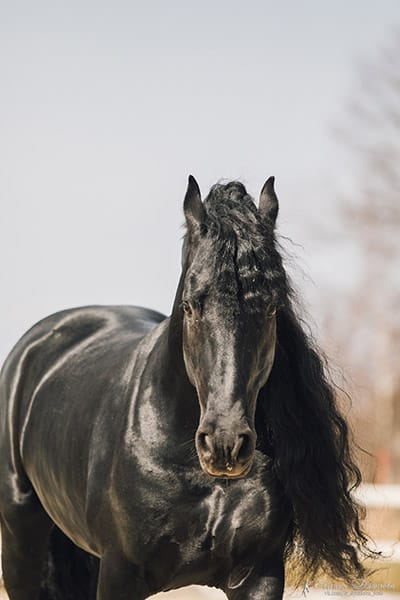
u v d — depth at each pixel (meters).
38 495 11.10
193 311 8.02
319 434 8.88
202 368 7.99
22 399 11.51
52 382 11.03
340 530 8.97
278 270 8.10
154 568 8.98
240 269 7.98
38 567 11.52
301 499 8.82
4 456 11.49
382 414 40.78
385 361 45.28
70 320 11.64
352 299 48.03
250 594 9.00
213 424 7.75
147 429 8.93
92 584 11.59
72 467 9.88
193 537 8.85
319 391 8.92
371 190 52.41
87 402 9.97
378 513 14.91
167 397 8.89
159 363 9.09
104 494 9.16
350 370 15.00
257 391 8.22
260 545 8.94
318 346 9.19
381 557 10.99
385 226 51.34
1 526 11.66
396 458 39.16
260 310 7.99
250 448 7.77
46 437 10.58
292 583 9.76
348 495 9.04
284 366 8.92
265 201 8.75
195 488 8.78
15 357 11.77
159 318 11.98
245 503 8.84
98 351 10.84
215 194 8.62
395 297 48.50
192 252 8.38
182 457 8.77
